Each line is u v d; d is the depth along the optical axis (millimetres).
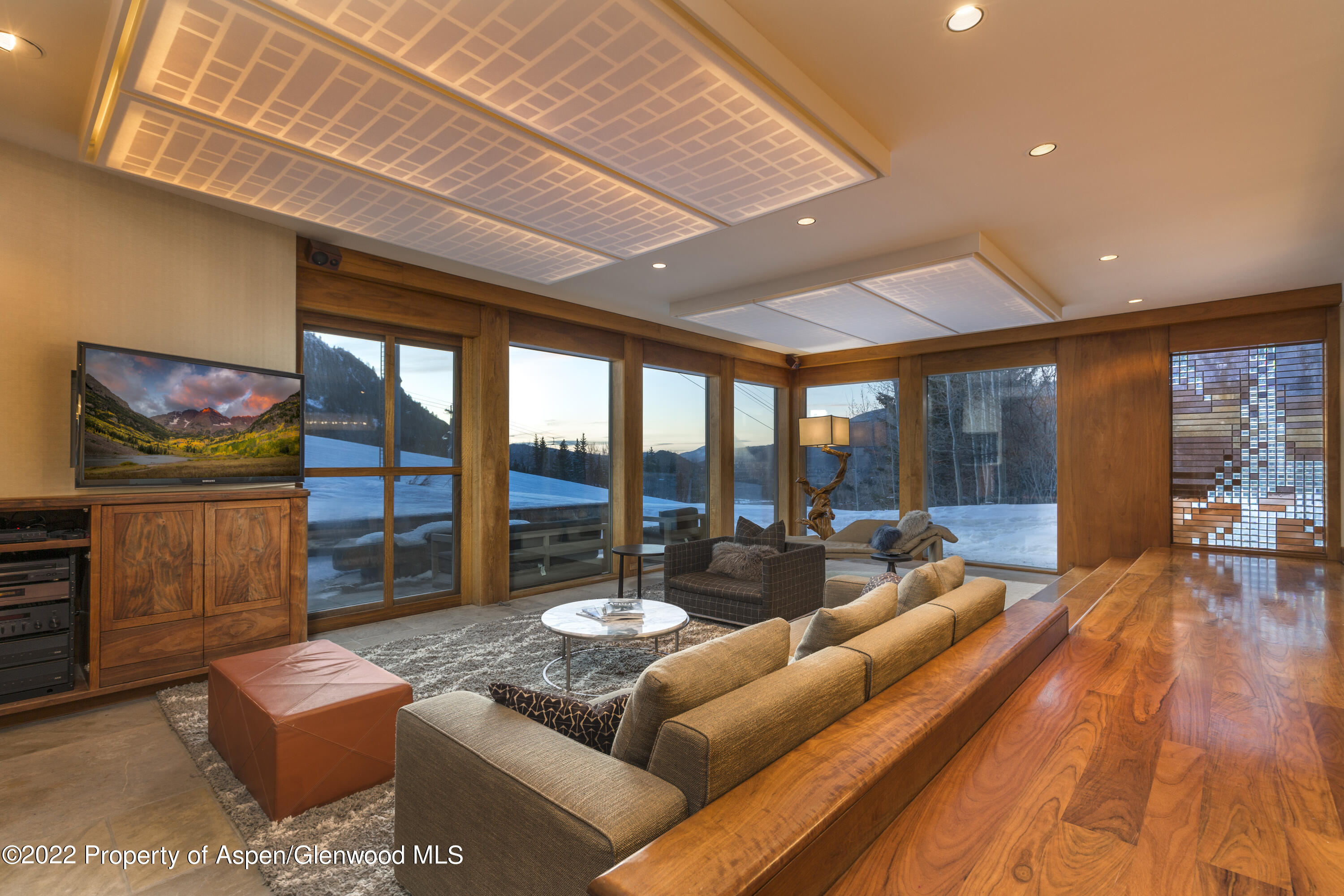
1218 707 2105
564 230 3551
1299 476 5695
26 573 2836
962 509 7418
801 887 1092
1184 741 1835
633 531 6613
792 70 2312
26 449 3037
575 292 5562
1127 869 1227
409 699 2418
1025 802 1488
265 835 2010
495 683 1753
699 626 4520
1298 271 4953
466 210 3246
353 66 2031
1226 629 3211
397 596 4938
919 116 2707
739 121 2426
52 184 3125
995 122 2762
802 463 8797
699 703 1400
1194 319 5988
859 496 8336
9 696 2787
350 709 2262
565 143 2566
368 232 3590
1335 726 1945
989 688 1994
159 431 3283
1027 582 6461
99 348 3076
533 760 1392
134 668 3113
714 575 4867
